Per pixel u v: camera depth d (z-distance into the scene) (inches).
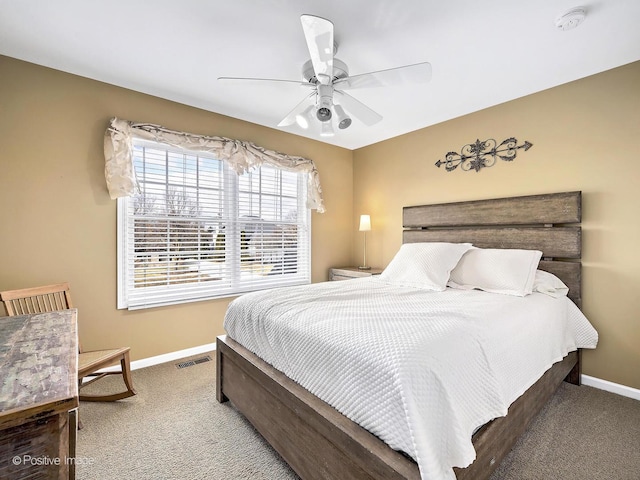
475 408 46.5
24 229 86.7
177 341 114.6
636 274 86.4
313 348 55.7
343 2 64.6
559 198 97.5
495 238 111.9
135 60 87.0
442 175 132.0
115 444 67.6
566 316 88.4
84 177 95.5
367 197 165.2
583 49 80.8
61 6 65.8
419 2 64.6
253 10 67.1
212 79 97.5
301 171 147.7
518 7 65.8
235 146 123.3
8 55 84.0
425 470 36.3
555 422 75.4
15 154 85.4
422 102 113.0
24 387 29.3
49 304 85.5
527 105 107.1
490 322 60.5
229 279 128.6
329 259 163.0
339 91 82.1
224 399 84.9
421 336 49.4
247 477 58.7
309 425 52.5
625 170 87.8
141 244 107.7
